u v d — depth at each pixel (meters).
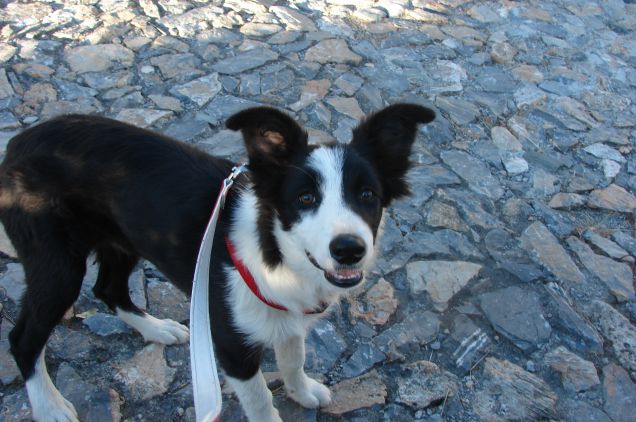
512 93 1.41
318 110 1.26
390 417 0.82
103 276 0.85
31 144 0.74
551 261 1.04
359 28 1.55
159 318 0.91
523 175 1.20
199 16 1.50
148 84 1.28
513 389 0.86
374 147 0.72
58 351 0.85
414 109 0.71
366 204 0.69
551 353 0.91
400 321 0.93
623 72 1.56
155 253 0.75
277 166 0.70
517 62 1.52
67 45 1.35
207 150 1.15
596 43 1.66
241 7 1.56
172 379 0.84
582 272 1.03
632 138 1.34
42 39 1.36
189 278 0.74
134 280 0.95
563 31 1.68
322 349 0.89
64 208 0.74
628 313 0.99
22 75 1.25
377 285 0.97
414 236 1.05
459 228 1.08
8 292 0.91
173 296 0.94
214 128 1.20
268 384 0.85
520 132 1.30
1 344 0.85
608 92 1.47
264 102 1.27
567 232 1.10
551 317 0.96
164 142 0.75
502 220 1.11
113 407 0.80
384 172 0.73
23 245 0.75
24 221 0.74
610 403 0.86
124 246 0.79
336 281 0.65
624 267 1.05
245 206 0.72
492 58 1.52
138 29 1.43
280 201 0.69
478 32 1.61
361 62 1.42
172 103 1.23
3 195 0.74
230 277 0.71
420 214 1.09
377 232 0.73
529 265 1.03
